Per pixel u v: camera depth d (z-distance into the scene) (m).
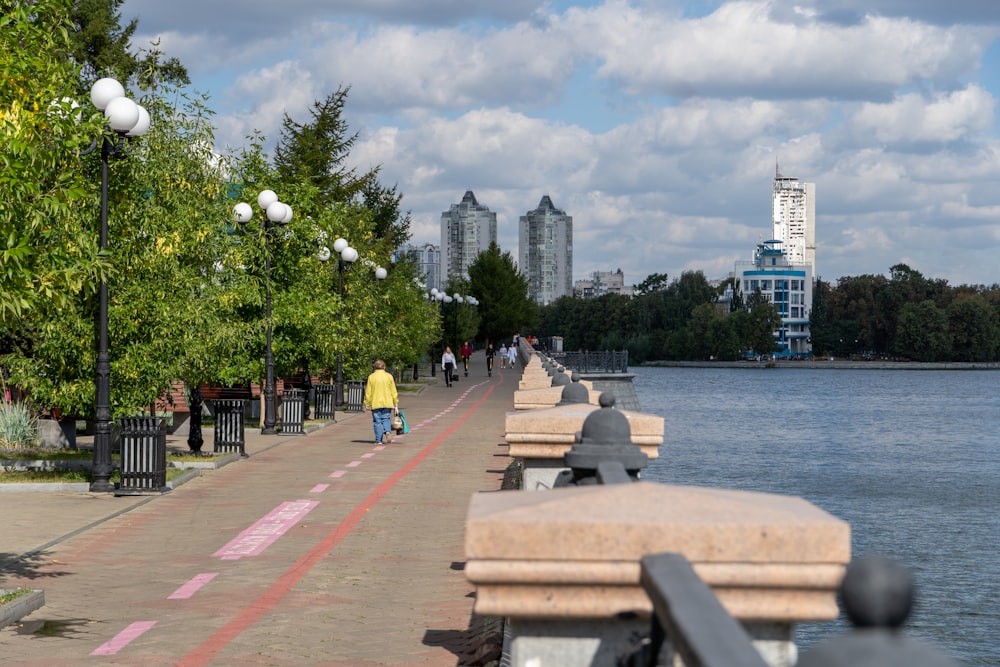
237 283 29.94
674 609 2.43
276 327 31.69
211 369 23.20
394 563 12.30
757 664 2.03
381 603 10.30
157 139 21.53
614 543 3.14
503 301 138.38
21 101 10.38
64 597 10.49
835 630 22.55
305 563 12.29
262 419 34.56
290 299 32.22
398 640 8.88
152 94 22.45
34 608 9.93
